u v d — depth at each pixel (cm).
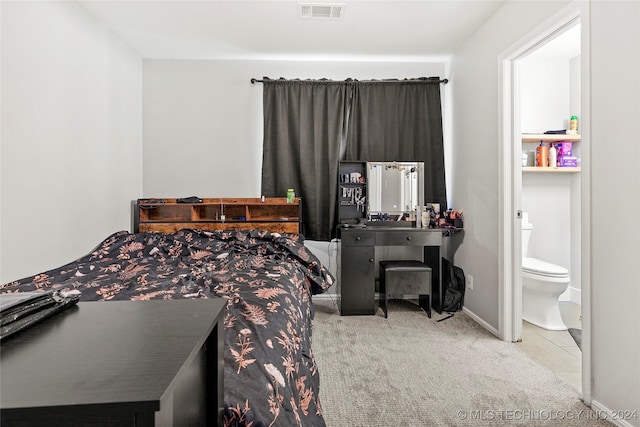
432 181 353
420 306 337
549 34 207
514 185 247
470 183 301
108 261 228
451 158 349
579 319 297
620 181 152
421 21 273
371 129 351
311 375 138
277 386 94
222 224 320
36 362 45
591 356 169
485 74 273
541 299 285
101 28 271
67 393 38
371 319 298
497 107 255
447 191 361
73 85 238
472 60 296
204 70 347
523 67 341
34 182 204
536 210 344
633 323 147
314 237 341
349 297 309
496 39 256
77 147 243
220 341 68
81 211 248
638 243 144
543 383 191
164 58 343
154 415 38
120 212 301
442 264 336
